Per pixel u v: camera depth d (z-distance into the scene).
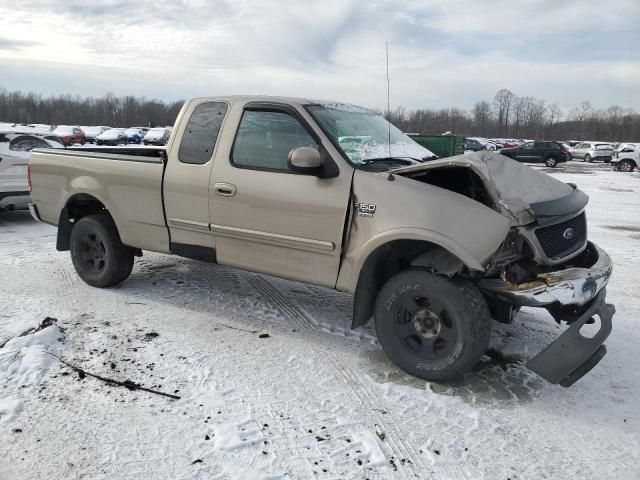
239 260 4.39
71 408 3.19
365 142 4.16
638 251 7.85
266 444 2.91
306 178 3.92
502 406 3.38
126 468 2.69
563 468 2.80
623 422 3.24
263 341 4.23
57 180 5.41
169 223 4.67
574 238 3.71
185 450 2.84
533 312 5.03
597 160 37.91
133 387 3.45
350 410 3.28
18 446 2.83
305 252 4.00
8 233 8.13
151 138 35.03
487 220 3.32
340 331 4.47
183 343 4.14
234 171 4.22
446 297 3.43
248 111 4.28
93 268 5.39
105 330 4.34
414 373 3.64
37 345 3.89
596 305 3.42
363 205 3.67
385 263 3.93
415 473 2.73
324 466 2.76
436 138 12.60
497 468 2.79
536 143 33.09
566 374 3.28
